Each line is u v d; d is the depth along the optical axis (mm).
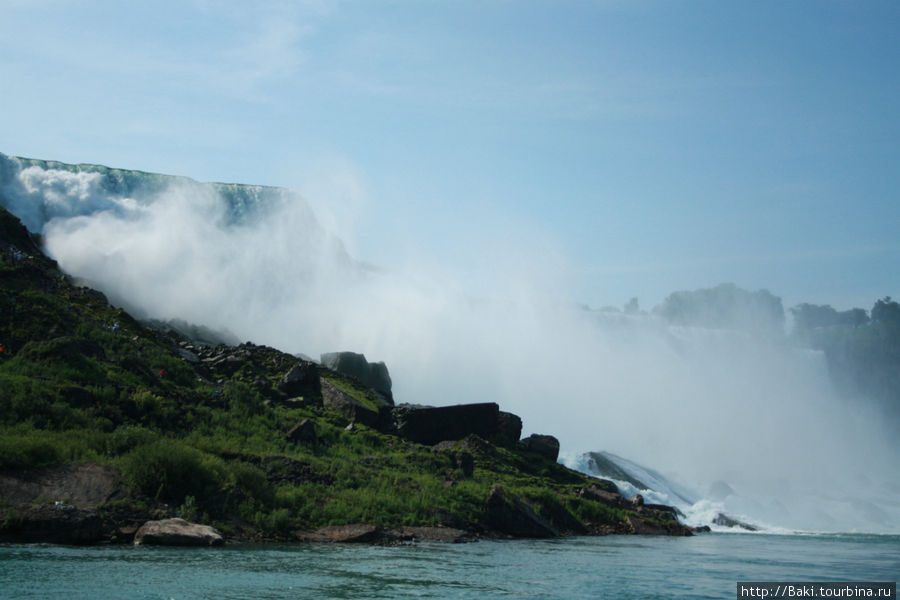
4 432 29500
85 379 36219
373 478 36219
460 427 50656
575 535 39562
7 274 45250
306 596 19438
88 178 71188
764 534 49906
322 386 49375
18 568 20281
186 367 44562
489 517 36312
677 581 24766
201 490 28766
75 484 26984
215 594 18984
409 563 25234
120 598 18000
